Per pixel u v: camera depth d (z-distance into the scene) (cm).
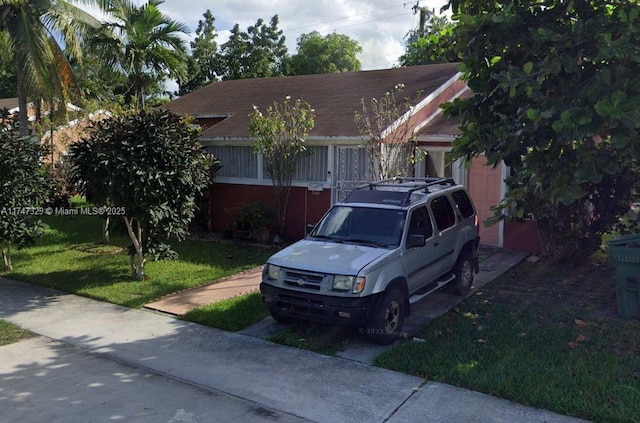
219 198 1499
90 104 1764
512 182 614
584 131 502
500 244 1200
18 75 1484
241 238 1380
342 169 1256
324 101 1491
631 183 938
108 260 1168
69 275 1040
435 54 784
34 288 966
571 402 469
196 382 550
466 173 1228
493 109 652
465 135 625
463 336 652
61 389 537
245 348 648
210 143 1474
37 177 1084
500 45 621
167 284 951
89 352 645
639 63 519
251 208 1327
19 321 771
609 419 444
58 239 1427
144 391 530
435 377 540
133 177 852
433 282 770
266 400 506
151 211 898
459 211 851
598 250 1127
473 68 657
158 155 889
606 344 611
